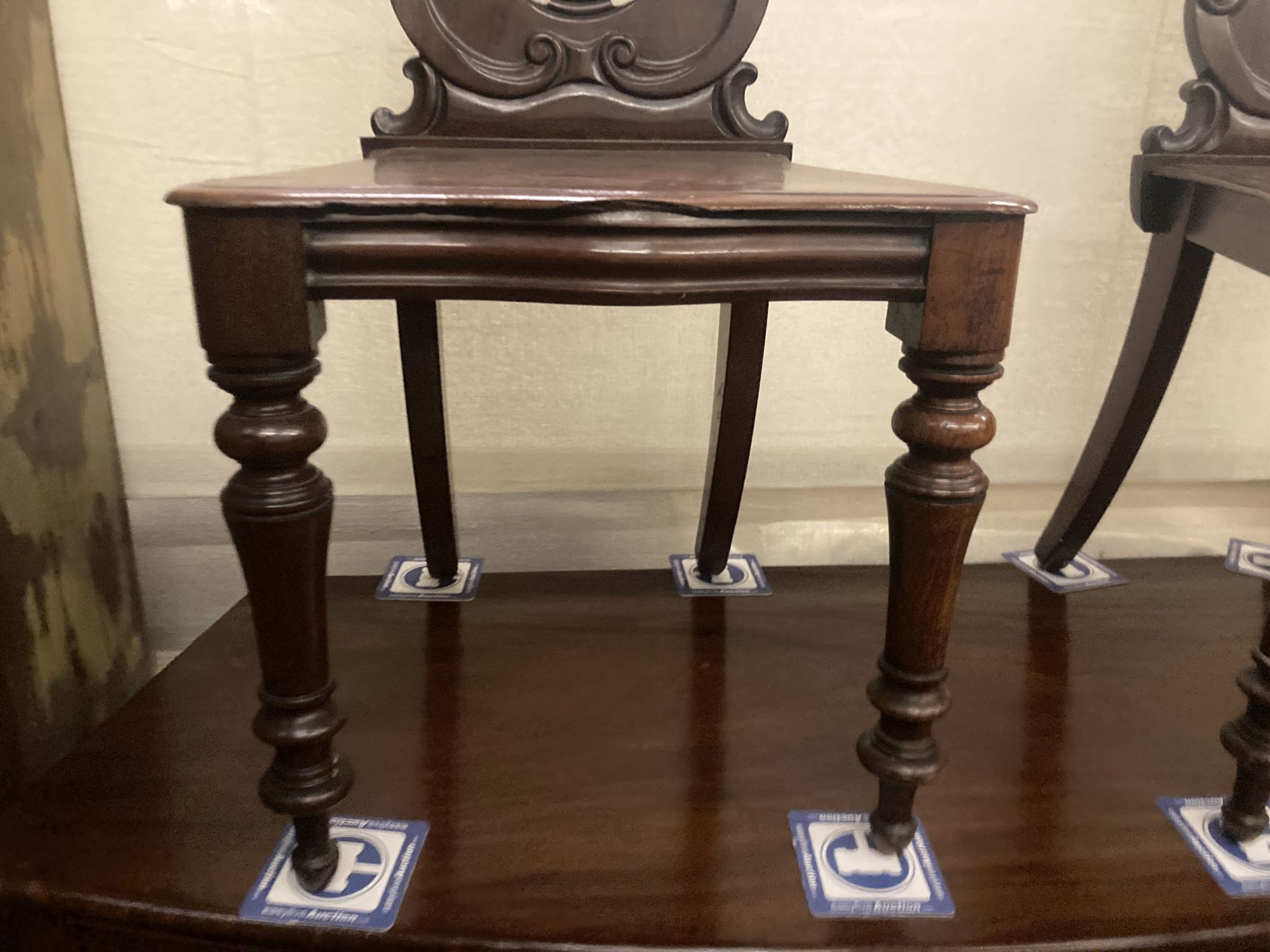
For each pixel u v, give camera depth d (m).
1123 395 0.99
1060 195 1.10
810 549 1.19
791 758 0.78
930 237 0.50
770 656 0.94
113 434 1.04
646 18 0.82
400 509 1.13
